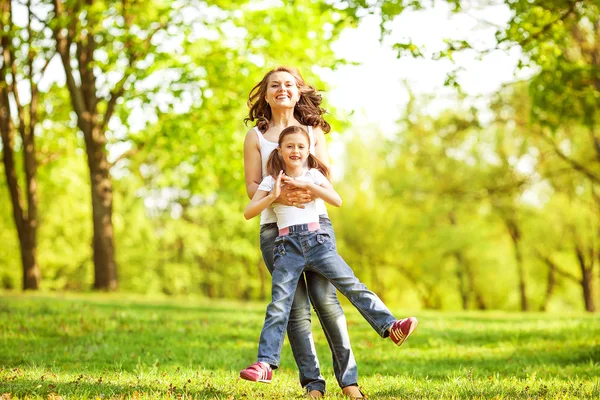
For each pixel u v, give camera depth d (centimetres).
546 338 846
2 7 1706
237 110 1656
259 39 1603
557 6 894
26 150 1795
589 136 2369
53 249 3403
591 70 1109
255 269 4231
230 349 700
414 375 541
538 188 2836
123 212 3675
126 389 428
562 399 398
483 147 2783
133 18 1605
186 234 3697
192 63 1567
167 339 745
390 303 3722
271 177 414
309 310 428
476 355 706
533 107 1226
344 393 415
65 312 948
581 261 2986
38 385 423
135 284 3916
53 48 1705
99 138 1662
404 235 3272
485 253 3050
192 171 1950
